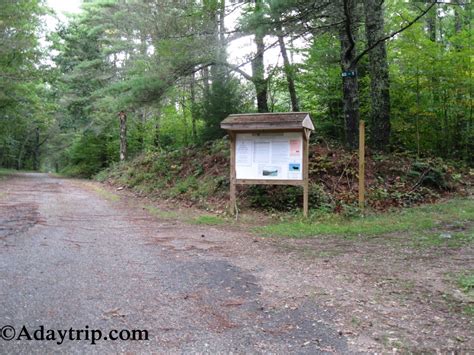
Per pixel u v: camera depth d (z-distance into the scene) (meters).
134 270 5.21
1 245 6.36
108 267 5.33
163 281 4.79
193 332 3.44
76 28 28.19
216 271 5.22
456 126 13.59
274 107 19.66
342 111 15.77
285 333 3.44
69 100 27.09
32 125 36.38
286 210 9.90
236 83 15.21
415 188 10.37
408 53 12.78
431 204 9.61
